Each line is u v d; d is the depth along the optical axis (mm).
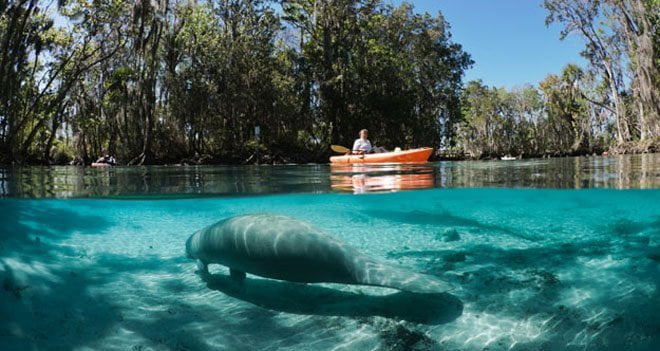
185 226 5535
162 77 33688
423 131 44344
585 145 62344
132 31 27734
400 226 5223
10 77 25094
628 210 6320
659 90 37688
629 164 13852
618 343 2002
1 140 26312
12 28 23188
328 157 36688
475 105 68938
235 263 2910
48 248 4000
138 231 5199
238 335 2211
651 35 37875
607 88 54781
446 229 4961
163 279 3193
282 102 35219
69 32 28000
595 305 2451
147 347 2057
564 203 6379
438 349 2029
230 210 6680
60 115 31875
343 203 6496
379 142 40719
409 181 8141
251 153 33969
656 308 2346
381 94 38906
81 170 15891
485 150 68625
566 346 2006
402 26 41719
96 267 3467
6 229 4629
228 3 33688
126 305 2602
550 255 3609
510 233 4762
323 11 35375
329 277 2551
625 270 3051
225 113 34188
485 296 2664
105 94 33188
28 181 9352
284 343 2127
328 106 37906
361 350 2045
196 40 33531
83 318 2359
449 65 47969
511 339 2096
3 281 2705
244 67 33562
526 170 11312
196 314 2490
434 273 3119
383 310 2541
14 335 2061
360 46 37656
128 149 32125
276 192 6727
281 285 3064
